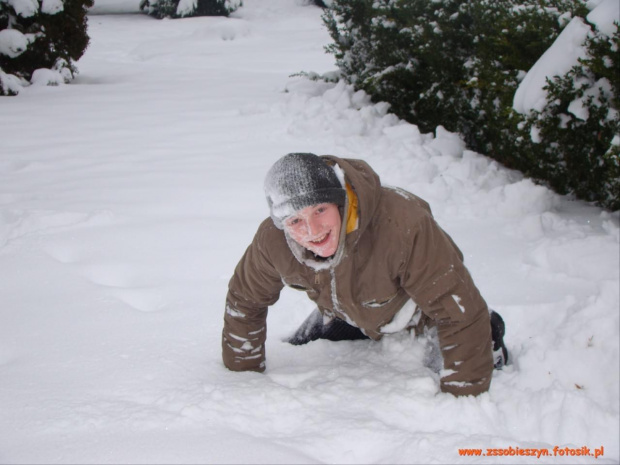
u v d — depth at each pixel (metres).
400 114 6.38
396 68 6.11
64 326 2.86
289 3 23.17
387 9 6.05
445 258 2.11
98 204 4.48
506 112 4.35
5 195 4.63
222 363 2.56
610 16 3.89
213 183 4.90
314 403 2.23
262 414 2.17
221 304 3.11
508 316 2.96
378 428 2.05
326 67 12.93
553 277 3.36
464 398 2.20
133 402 2.23
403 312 2.38
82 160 5.56
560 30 4.38
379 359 2.58
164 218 4.27
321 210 1.94
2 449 1.94
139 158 5.61
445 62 5.50
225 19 20.41
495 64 4.77
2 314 2.98
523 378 2.52
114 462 1.86
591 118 3.95
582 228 3.91
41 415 2.12
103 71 11.46
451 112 5.62
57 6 9.45
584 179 4.32
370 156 5.41
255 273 2.32
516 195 4.26
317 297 2.33
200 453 1.91
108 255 3.71
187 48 16.16
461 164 4.87
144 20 20.92
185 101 7.83
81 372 2.45
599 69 3.74
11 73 9.36
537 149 4.35
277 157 5.53
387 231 2.09
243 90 8.46
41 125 6.73
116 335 2.78
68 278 3.38
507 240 3.89
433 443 1.97
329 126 6.16
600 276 3.28
